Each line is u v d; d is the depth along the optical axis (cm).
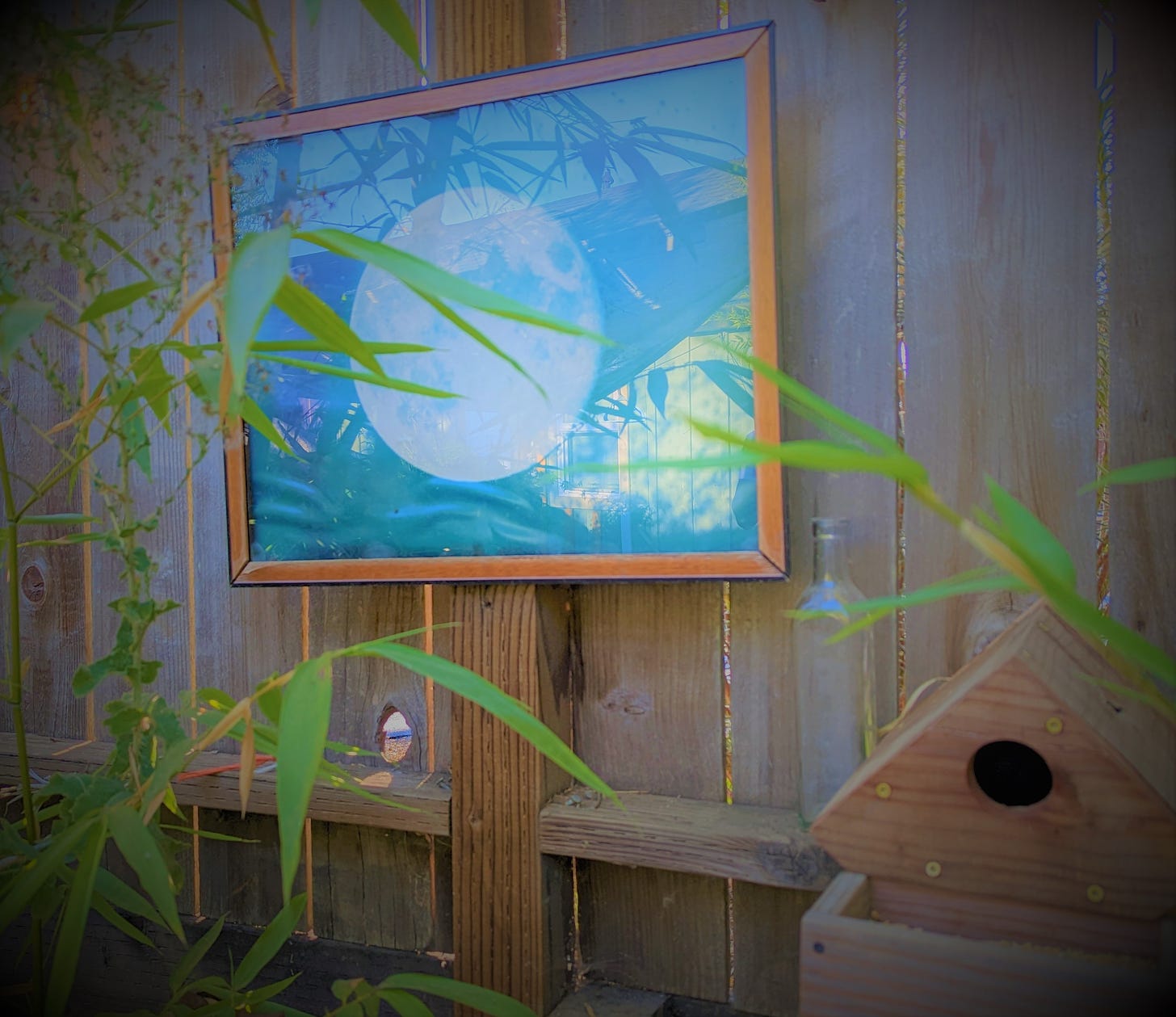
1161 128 100
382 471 124
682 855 107
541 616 118
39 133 94
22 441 159
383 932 136
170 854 102
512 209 117
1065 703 73
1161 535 99
